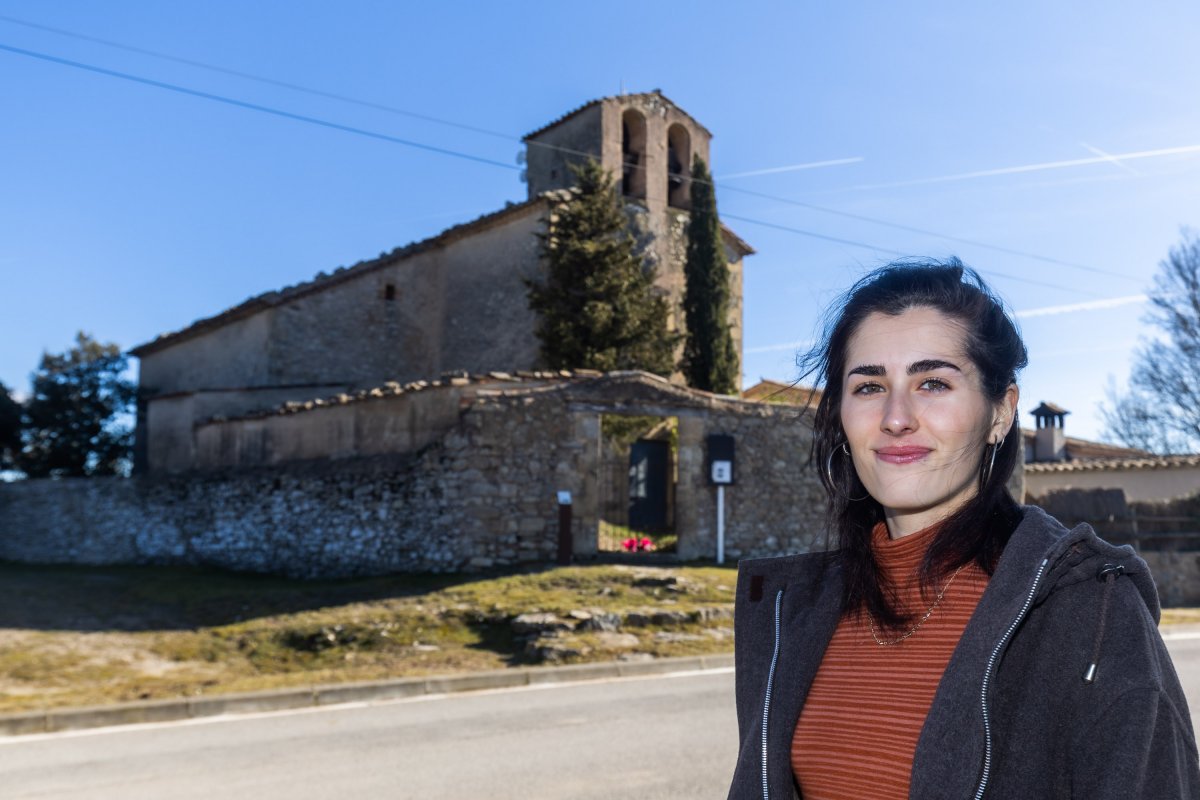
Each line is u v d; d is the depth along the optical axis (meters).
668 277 25.03
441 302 24.84
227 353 24.70
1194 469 21.19
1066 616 1.40
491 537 14.29
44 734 7.62
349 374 23.84
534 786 5.79
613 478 18.58
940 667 1.50
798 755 1.63
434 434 15.03
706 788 5.69
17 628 11.77
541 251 22.00
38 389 26.72
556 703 8.30
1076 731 1.33
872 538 1.71
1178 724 1.29
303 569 16.12
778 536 16.41
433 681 9.08
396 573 14.66
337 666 9.99
